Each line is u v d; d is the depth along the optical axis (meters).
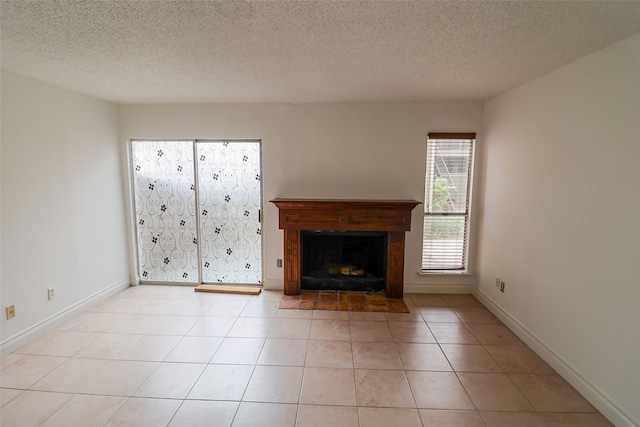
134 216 4.25
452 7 1.62
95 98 3.62
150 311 3.54
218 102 3.88
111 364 2.57
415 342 2.94
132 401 2.16
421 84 3.03
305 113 3.90
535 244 2.78
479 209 3.86
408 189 3.94
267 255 4.14
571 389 2.31
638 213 1.85
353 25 1.83
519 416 2.05
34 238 2.91
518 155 3.04
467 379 2.42
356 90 3.27
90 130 3.56
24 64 2.50
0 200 2.61
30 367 2.51
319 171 3.97
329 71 2.66
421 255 4.04
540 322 2.72
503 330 3.17
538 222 2.74
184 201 4.18
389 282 3.92
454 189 3.95
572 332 2.35
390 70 2.62
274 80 2.93
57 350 2.76
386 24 1.82
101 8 1.65
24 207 2.81
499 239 3.39
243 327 3.20
